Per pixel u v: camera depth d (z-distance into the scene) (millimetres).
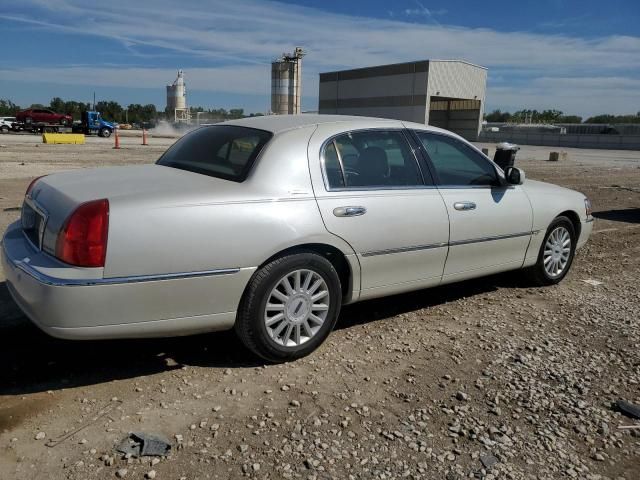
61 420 3127
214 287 3516
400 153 4574
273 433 3098
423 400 3529
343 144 4223
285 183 3820
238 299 3635
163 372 3732
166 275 3342
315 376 3770
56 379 3582
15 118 49125
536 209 5520
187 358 3943
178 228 3357
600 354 4312
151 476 2689
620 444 3170
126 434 3025
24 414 3170
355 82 70562
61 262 3217
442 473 2846
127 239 3223
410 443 3072
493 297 5594
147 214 3295
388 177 4426
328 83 75312
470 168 5066
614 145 57344
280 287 3826
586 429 3297
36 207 3701
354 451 2980
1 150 23656
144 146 31141
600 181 18656
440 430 3215
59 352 3951
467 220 4836
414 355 4164
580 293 5828
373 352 4184
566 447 3117
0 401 3293
